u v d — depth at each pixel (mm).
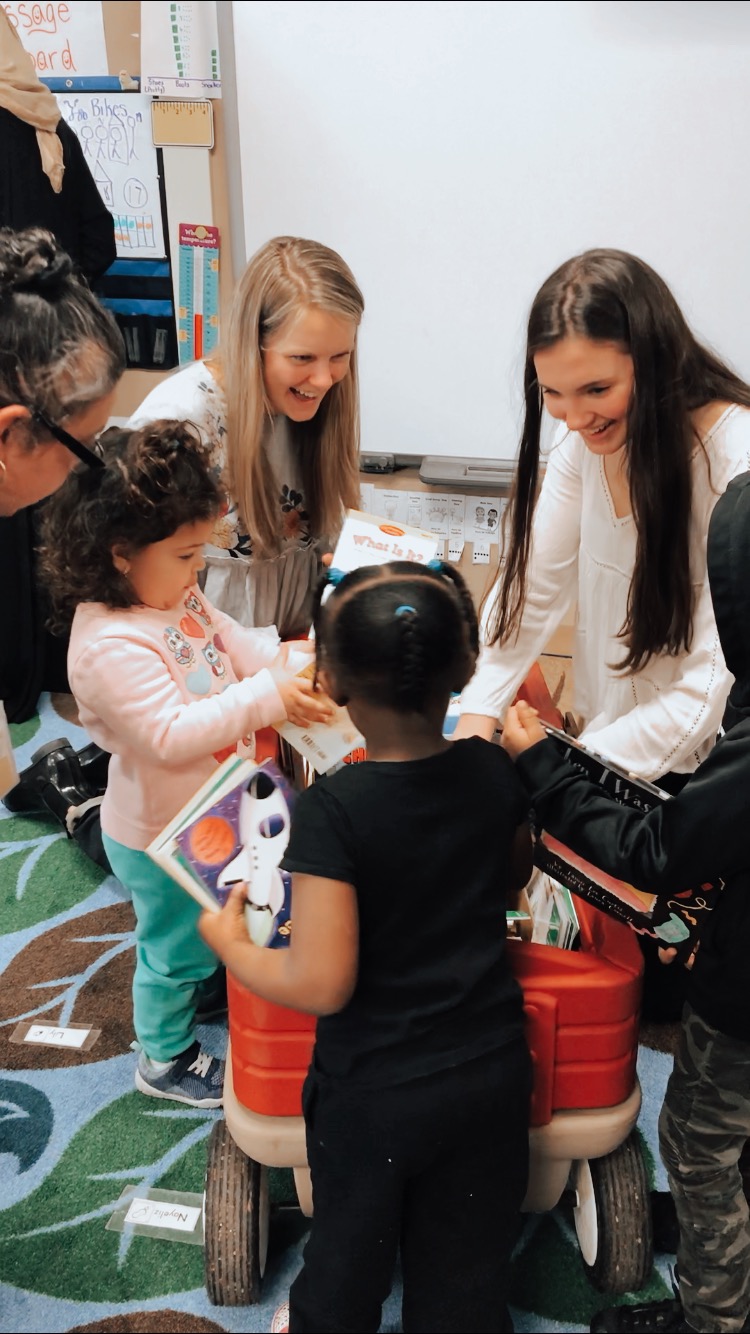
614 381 1094
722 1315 1056
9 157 2049
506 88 1987
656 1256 1225
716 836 852
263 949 957
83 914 1830
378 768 906
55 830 2074
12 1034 1570
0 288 928
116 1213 1281
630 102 1951
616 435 1166
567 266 1109
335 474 1634
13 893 1883
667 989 1542
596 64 1933
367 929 912
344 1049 937
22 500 1086
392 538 1288
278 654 1379
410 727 903
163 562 1189
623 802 973
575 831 948
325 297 1383
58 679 2588
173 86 2180
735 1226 1041
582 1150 1067
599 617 1406
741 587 851
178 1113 1435
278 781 1048
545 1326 1143
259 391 1449
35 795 2072
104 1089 1474
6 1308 1163
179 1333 1138
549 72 1958
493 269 2152
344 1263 943
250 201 2232
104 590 1195
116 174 2303
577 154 2014
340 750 1148
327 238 2215
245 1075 1043
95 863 1970
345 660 879
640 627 1245
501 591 1373
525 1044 972
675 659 1299
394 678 866
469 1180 958
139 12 2125
